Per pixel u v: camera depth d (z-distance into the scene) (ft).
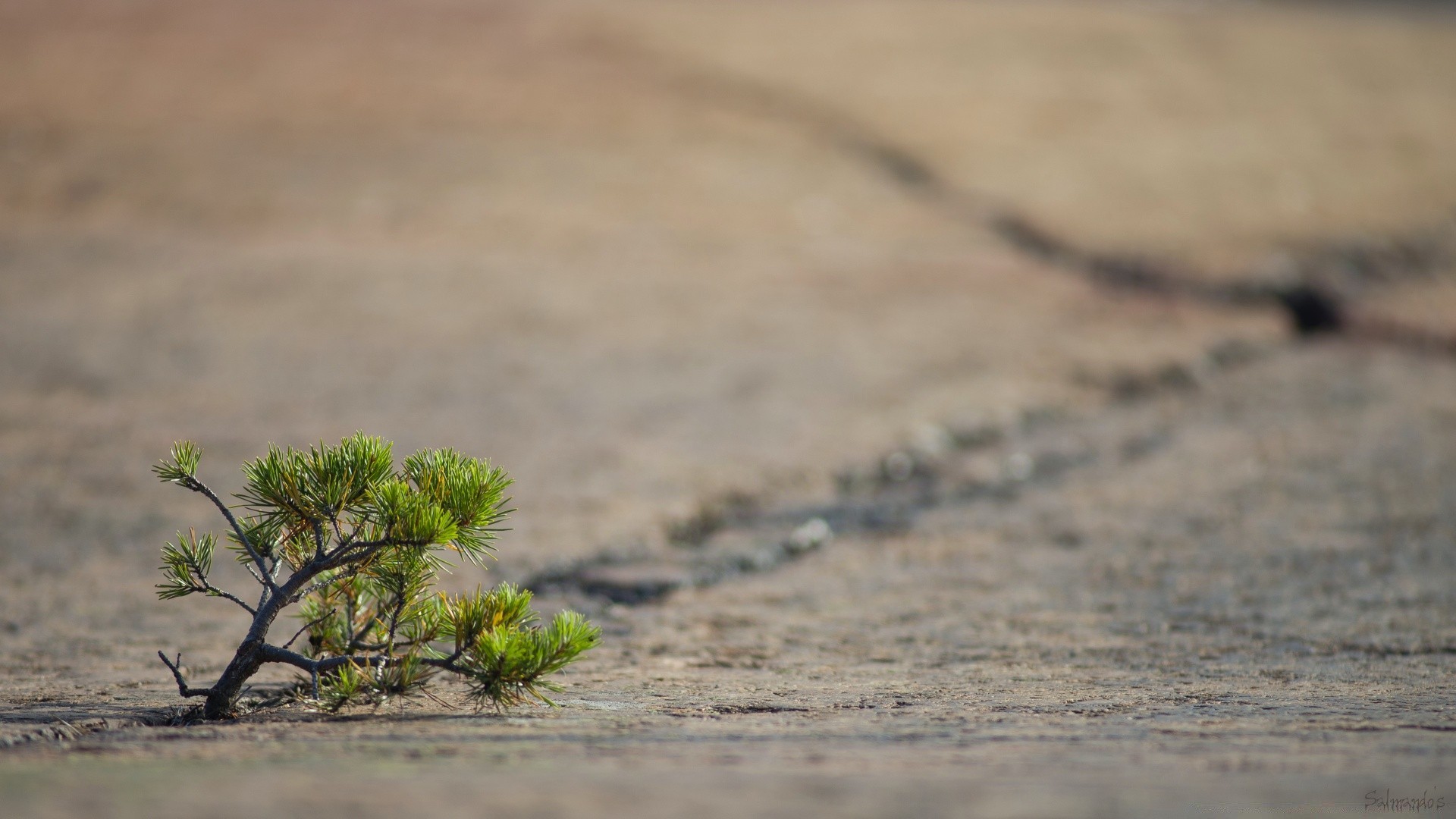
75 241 87.35
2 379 57.93
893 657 25.70
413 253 88.38
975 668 24.22
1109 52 161.58
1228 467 50.57
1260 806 8.20
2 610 30.19
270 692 19.39
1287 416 60.49
